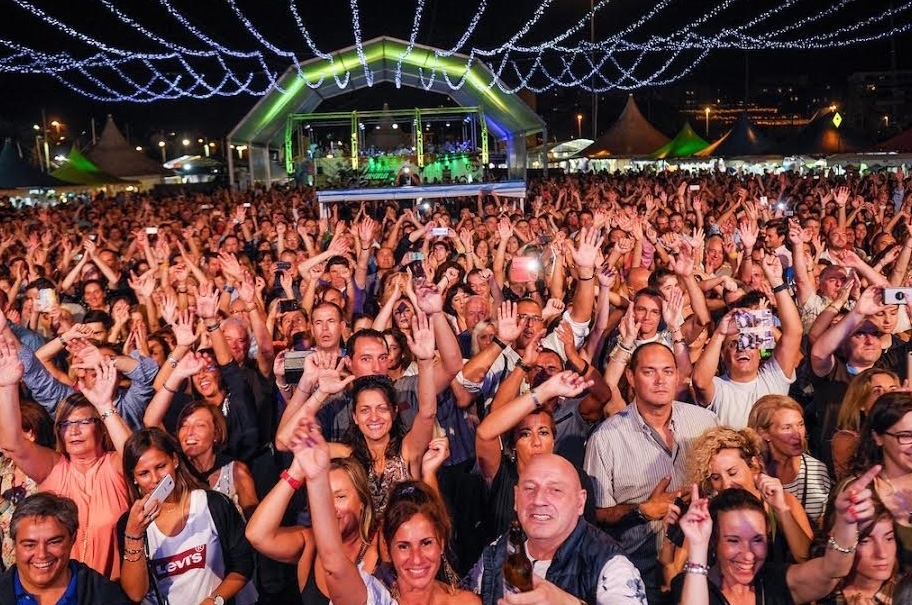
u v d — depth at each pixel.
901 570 3.89
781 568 3.92
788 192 21.23
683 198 17.41
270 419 6.85
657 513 4.75
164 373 6.05
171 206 24.55
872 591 3.85
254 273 11.11
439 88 28.92
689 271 7.07
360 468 4.44
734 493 3.87
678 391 6.23
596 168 49.06
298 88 28.34
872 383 5.08
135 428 6.17
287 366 5.57
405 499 3.86
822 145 31.86
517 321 6.02
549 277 9.66
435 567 3.82
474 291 8.04
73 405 5.03
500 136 29.69
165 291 9.55
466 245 11.02
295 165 28.14
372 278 11.34
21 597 4.10
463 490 5.54
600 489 5.13
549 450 4.90
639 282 8.62
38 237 14.74
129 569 4.25
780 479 4.96
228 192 28.97
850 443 4.94
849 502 3.61
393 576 4.20
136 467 4.56
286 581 5.13
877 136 69.88
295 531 4.25
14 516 4.08
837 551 3.67
